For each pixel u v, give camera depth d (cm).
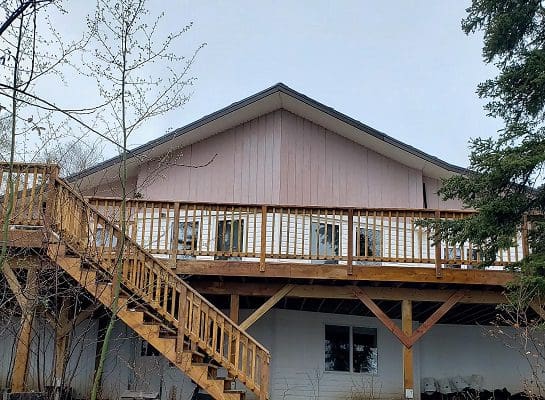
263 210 1078
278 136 1416
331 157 1417
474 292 1098
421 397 1332
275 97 1374
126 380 1228
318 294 1095
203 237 1294
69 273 875
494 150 866
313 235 1336
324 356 1312
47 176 915
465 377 1346
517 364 1355
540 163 828
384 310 1307
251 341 902
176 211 1070
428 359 1361
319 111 1366
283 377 1285
